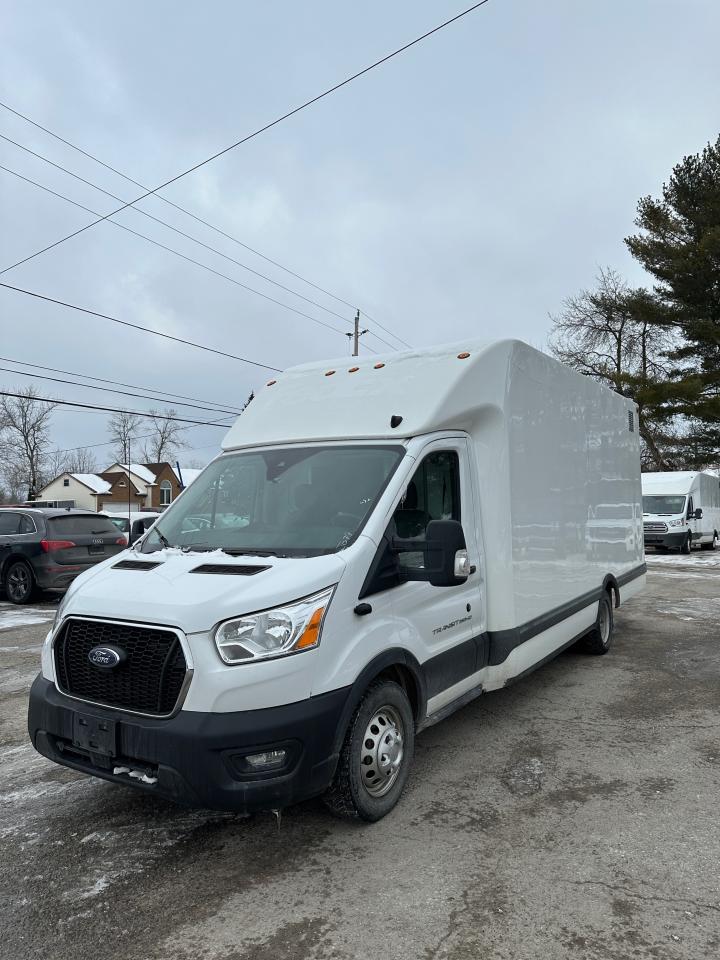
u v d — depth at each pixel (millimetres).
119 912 3078
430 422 4426
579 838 3689
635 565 9086
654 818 3912
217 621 3295
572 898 3139
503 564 5086
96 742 3463
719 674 7074
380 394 4797
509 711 5898
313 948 2824
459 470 4816
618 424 8312
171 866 3453
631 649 8281
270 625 3332
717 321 30734
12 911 3092
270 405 5223
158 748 3260
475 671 4875
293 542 4004
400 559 4117
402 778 4055
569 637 6590
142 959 2771
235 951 2812
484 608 5023
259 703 3268
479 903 3109
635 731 5383
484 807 4070
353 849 3596
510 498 5184
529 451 5613
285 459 4605
